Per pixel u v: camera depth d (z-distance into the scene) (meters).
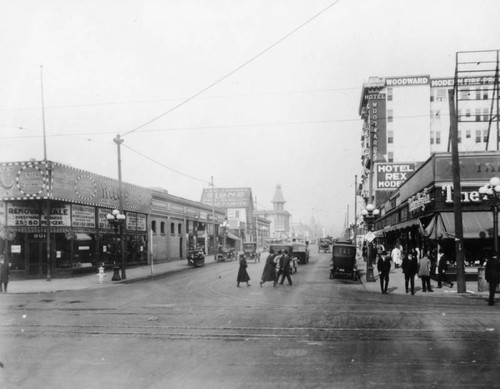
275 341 10.95
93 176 34.00
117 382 7.95
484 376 8.07
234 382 7.83
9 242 30.23
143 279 30.70
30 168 29.33
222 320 13.94
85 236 33.12
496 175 24.72
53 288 24.77
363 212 28.53
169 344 10.74
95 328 12.83
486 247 25.22
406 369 8.51
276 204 173.25
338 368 8.61
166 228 49.34
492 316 14.33
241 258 25.06
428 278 20.95
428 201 26.55
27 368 8.86
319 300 18.81
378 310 15.86
